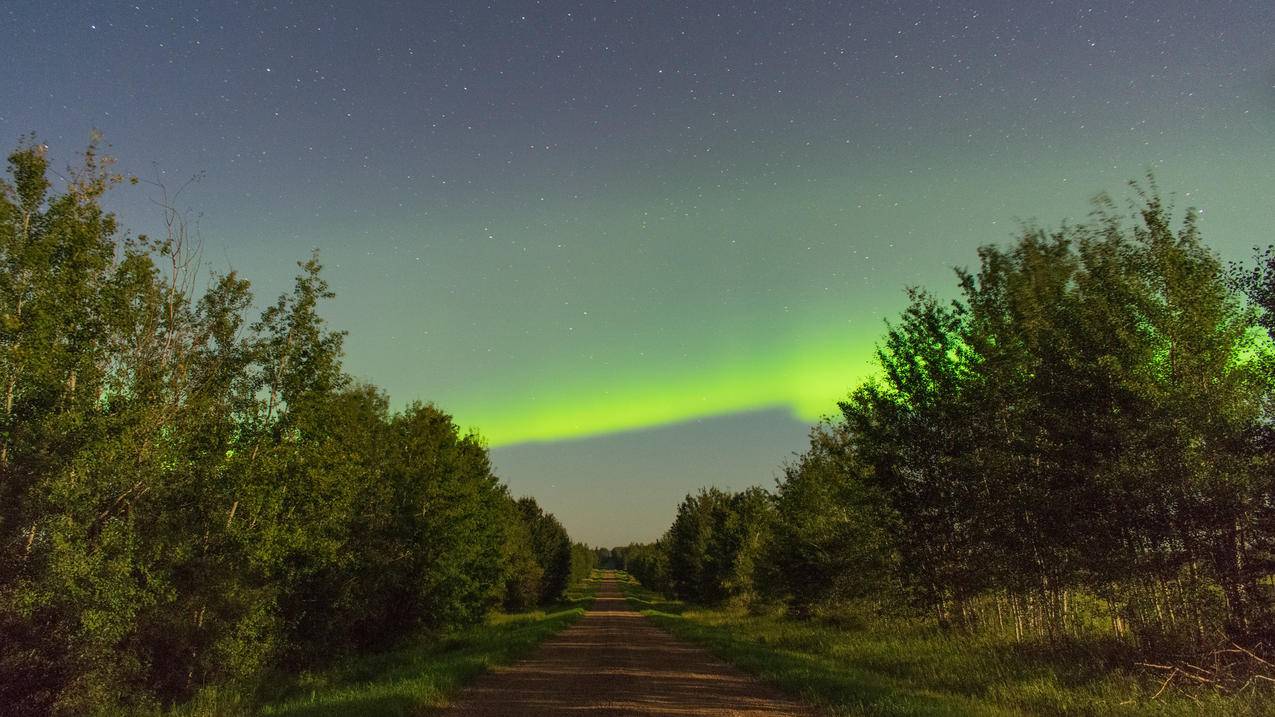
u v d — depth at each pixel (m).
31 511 13.11
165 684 15.84
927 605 21.42
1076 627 16.69
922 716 9.40
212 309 18.80
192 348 18.31
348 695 11.97
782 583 33.53
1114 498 14.04
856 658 17.45
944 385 20.53
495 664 16.98
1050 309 17.14
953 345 20.62
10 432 13.42
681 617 47.59
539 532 89.00
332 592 23.86
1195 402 12.61
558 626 33.88
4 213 13.30
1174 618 13.95
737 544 57.00
